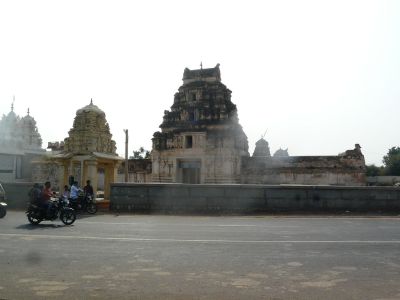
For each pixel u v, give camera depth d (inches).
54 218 670.5
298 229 609.0
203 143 2069.4
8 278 312.8
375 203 896.9
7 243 465.7
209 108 2121.1
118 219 768.9
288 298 269.3
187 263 367.6
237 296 272.7
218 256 398.3
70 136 1081.4
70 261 373.1
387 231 589.6
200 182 2068.2
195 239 500.4
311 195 894.4
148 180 2249.0
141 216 840.3
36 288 287.1
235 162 2075.5
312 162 2069.4
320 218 804.0
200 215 871.7
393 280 315.9
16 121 2260.1
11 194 999.0
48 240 487.8
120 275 324.8
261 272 337.4
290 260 382.9
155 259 383.2
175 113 2198.6
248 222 716.7
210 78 2187.5
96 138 1065.5
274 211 888.3
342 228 624.1
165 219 772.0
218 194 892.6
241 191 892.0
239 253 413.7
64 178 1073.5
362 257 398.6
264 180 2103.8
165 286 294.8
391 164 3860.7
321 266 359.9
